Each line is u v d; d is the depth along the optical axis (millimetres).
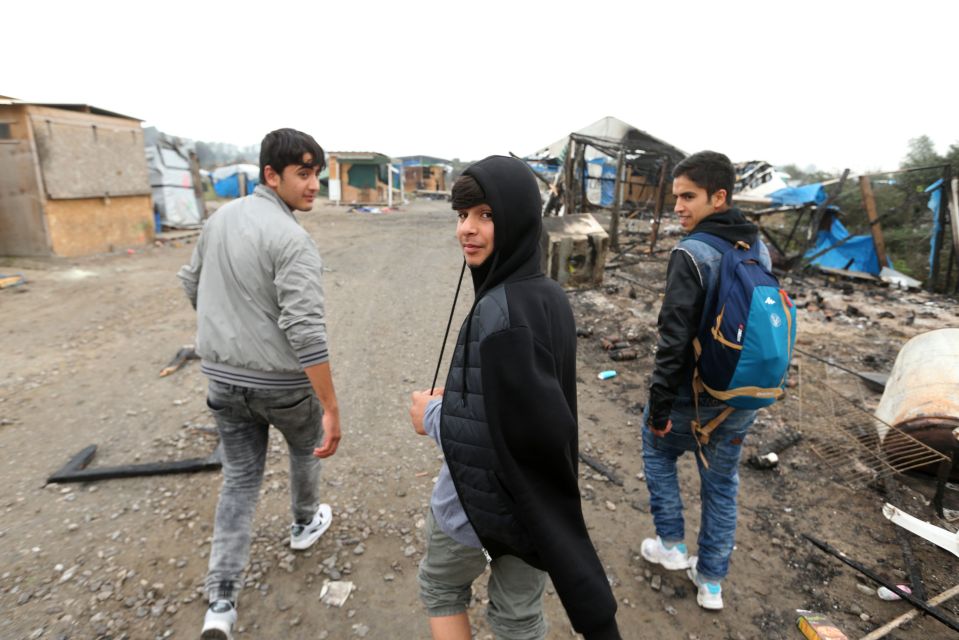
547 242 7527
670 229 15844
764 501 3047
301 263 1783
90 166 9930
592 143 12062
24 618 2105
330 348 5457
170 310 6520
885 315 7012
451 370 1279
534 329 1178
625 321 6363
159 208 13578
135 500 2879
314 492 2447
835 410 4066
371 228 15805
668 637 2162
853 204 13391
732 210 2031
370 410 4102
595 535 2750
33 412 3842
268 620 2158
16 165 9023
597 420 4023
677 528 2441
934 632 2186
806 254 10422
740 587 2430
